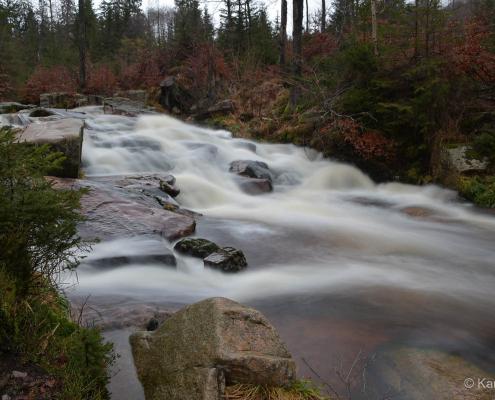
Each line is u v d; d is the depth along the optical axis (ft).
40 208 10.21
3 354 9.48
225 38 111.86
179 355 10.73
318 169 48.16
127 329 13.34
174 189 33.09
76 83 100.22
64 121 34.68
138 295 16.79
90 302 15.29
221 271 19.94
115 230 21.80
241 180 41.32
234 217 31.96
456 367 13.24
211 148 46.52
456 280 21.21
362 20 59.16
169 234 23.06
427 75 42.32
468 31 43.88
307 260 23.52
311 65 67.92
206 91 81.61
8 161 10.34
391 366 13.07
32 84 96.73
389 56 46.16
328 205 38.40
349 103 47.42
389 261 23.91
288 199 39.83
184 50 99.91
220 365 10.15
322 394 11.24
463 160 39.93
